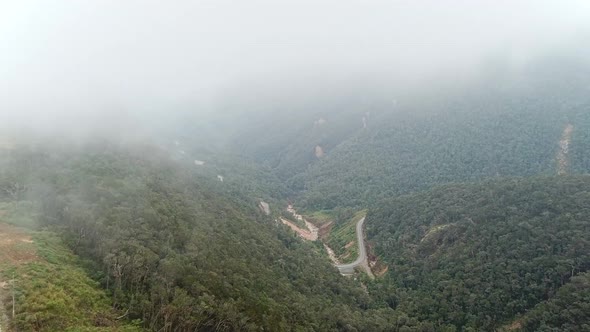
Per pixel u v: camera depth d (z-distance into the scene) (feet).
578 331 317.01
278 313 294.46
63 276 236.02
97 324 214.07
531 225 435.53
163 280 253.24
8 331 182.91
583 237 393.70
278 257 457.27
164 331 226.17
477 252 453.17
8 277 220.43
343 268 574.97
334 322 350.84
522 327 351.87
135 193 386.73
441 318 400.67
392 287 486.79
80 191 363.76
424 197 655.35
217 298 265.34
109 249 267.39
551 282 375.04
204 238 361.51
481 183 624.59
